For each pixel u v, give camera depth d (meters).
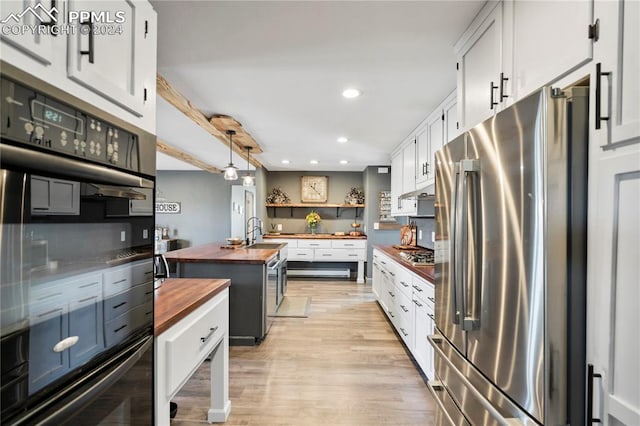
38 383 0.68
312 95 2.60
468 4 1.50
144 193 1.06
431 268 2.61
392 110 2.96
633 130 0.75
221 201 6.98
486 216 1.21
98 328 0.85
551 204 0.93
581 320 0.92
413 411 2.12
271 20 1.61
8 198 0.60
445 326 1.61
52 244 0.71
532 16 1.19
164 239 6.50
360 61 2.04
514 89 1.31
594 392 0.87
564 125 0.93
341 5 1.49
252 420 2.01
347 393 2.32
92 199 0.83
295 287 5.86
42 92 0.68
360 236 6.50
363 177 6.98
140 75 1.06
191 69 2.15
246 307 3.18
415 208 3.78
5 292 0.60
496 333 1.15
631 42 0.77
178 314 1.29
